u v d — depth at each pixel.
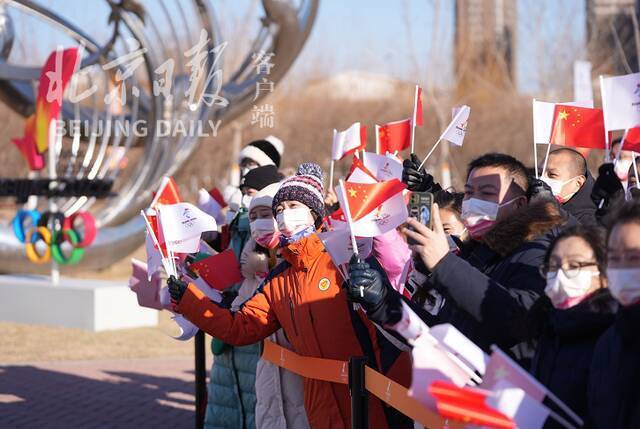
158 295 5.23
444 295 3.52
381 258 4.20
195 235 4.59
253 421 5.82
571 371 3.14
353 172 3.82
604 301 3.08
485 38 28.25
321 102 39.41
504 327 3.43
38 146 13.35
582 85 10.37
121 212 15.23
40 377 9.43
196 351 6.63
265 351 4.87
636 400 2.81
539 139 5.17
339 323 4.31
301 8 14.66
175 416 7.89
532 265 3.66
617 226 2.86
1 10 14.80
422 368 2.82
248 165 7.15
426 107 31.52
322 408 4.39
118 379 9.36
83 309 12.39
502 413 2.70
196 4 13.26
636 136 4.83
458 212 4.77
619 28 21.66
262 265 5.44
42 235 12.90
